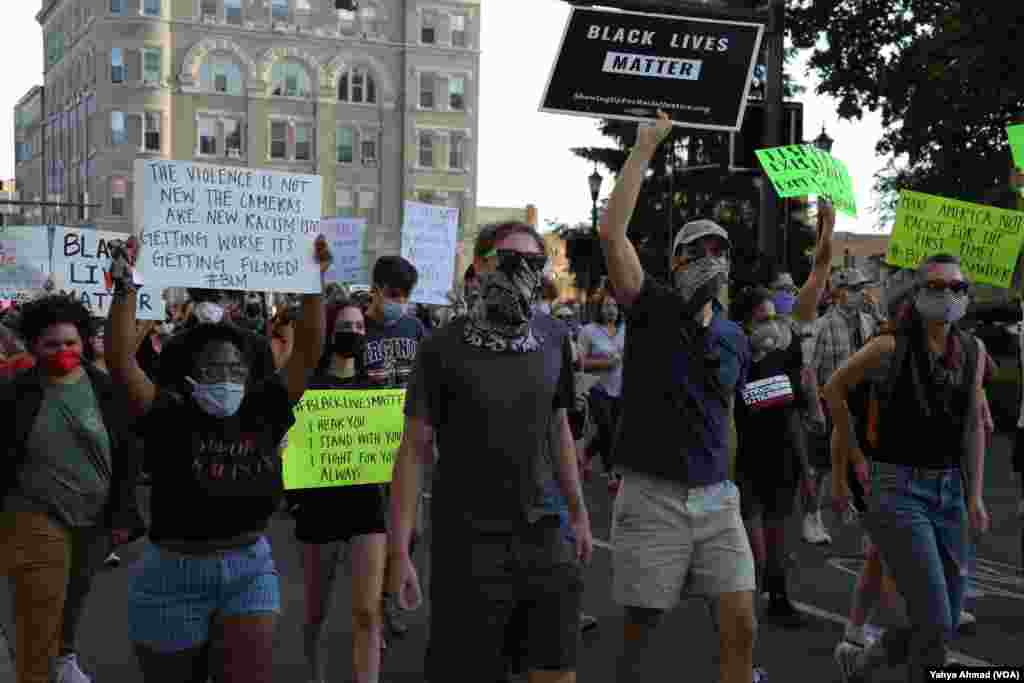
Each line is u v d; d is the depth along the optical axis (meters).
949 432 4.91
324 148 66.81
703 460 4.57
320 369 5.68
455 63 68.69
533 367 3.94
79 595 5.41
